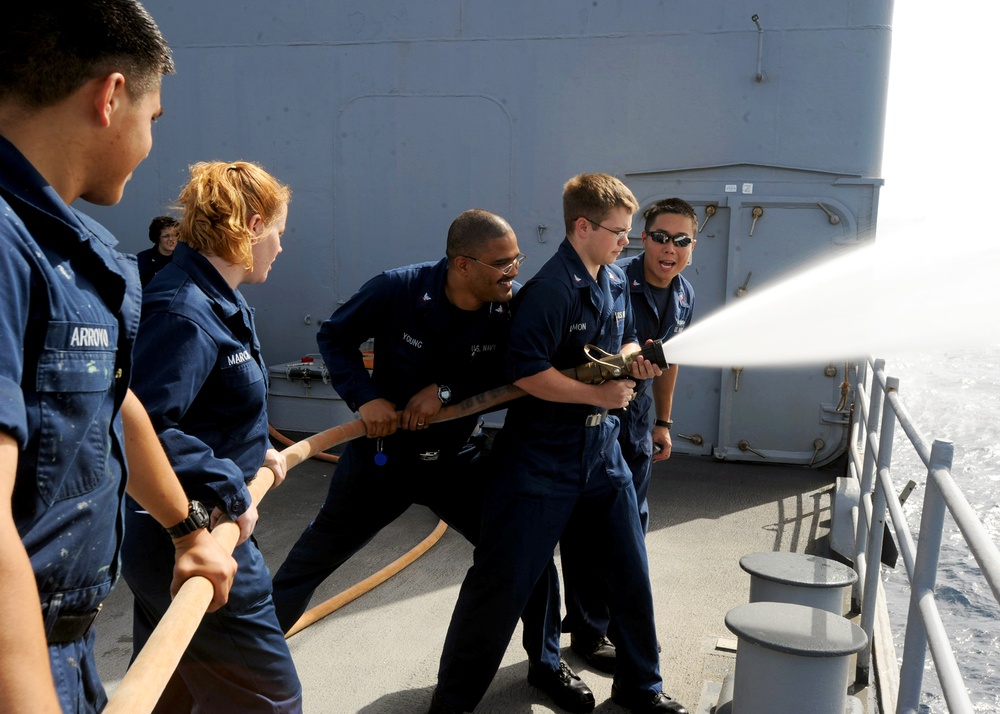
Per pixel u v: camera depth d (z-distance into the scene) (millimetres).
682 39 5586
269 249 2086
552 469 2598
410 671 3119
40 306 1013
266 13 6160
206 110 6344
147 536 1973
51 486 1069
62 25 1078
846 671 2305
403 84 6020
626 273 3332
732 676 2900
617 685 2854
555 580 2936
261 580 2066
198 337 1865
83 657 1253
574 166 5844
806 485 5414
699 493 5250
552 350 2549
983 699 3838
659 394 3590
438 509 2953
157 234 4617
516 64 5836
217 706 2117
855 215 5527
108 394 1160
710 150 5645
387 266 6223
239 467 2043
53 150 1116
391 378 2762
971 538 1646
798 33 5438
